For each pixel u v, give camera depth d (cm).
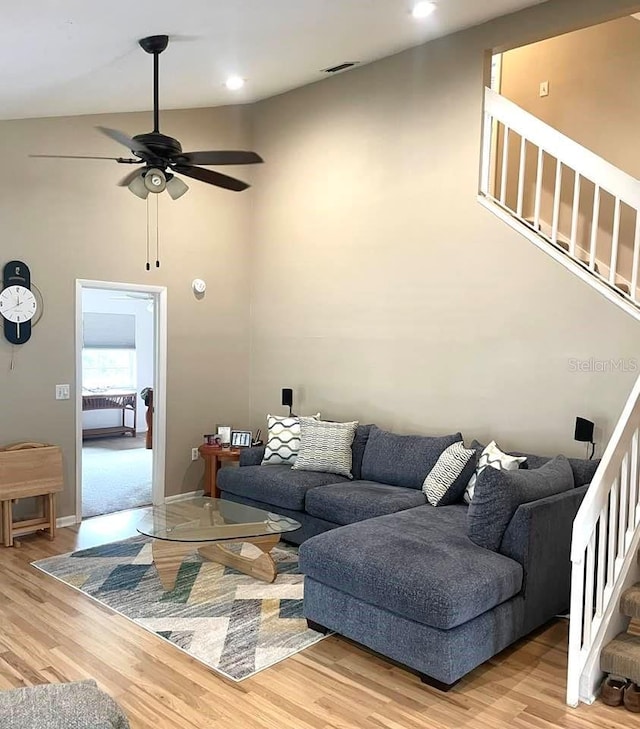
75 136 538
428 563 316
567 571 371
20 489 484
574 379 453
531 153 574
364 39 488
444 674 292
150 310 1092
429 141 523
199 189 629
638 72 520
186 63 452
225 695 292
